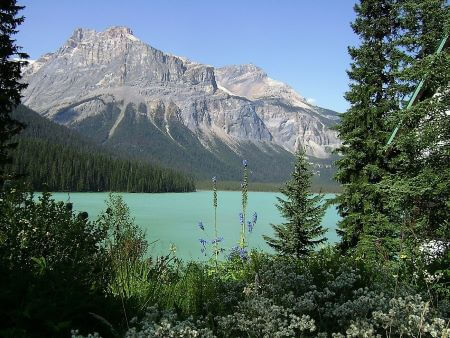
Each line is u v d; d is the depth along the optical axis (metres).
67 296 4.38
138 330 3.92
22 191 5.80
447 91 10.12
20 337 3.79
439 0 12.97
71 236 5.36
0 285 4.27
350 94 15.66
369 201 14.08
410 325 3.30
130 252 7.49
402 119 10.58
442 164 9.95
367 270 6.37
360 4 16.05
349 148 15.62
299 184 15.98
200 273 5.82
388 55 15.62
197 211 78.56
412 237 8.14
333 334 3.24
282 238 15.91
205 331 3.23
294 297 4.46
